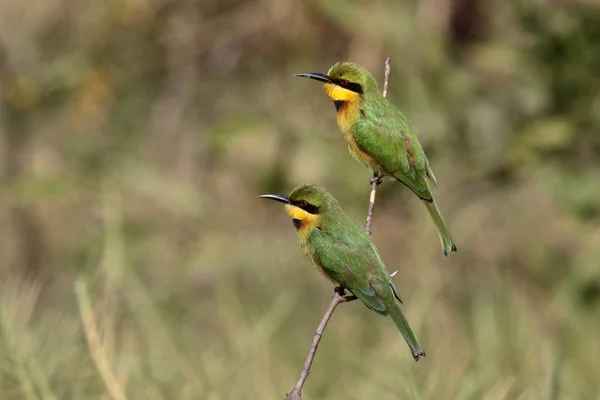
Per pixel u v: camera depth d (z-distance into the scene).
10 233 15.91
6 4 17.30
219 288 14.09
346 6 15.10
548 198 14.70
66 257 15.38
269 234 15.73
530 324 12.21
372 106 9.07
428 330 11.95
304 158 14.52
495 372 10.08
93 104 17.25
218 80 17.44
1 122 17.06
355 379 10.70
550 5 14.09
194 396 9.16
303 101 16.19
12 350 7.71
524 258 14.62
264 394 9.90
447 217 14.93
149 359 9.47
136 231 15.21
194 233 15.68
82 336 8.63
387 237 14.92
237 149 14.57
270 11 16.89
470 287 13.88
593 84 14.14
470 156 14.67
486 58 14.43
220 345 11.56
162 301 13.89
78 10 17.52
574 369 10.72
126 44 17.70
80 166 16.70
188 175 16.78
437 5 15.27
